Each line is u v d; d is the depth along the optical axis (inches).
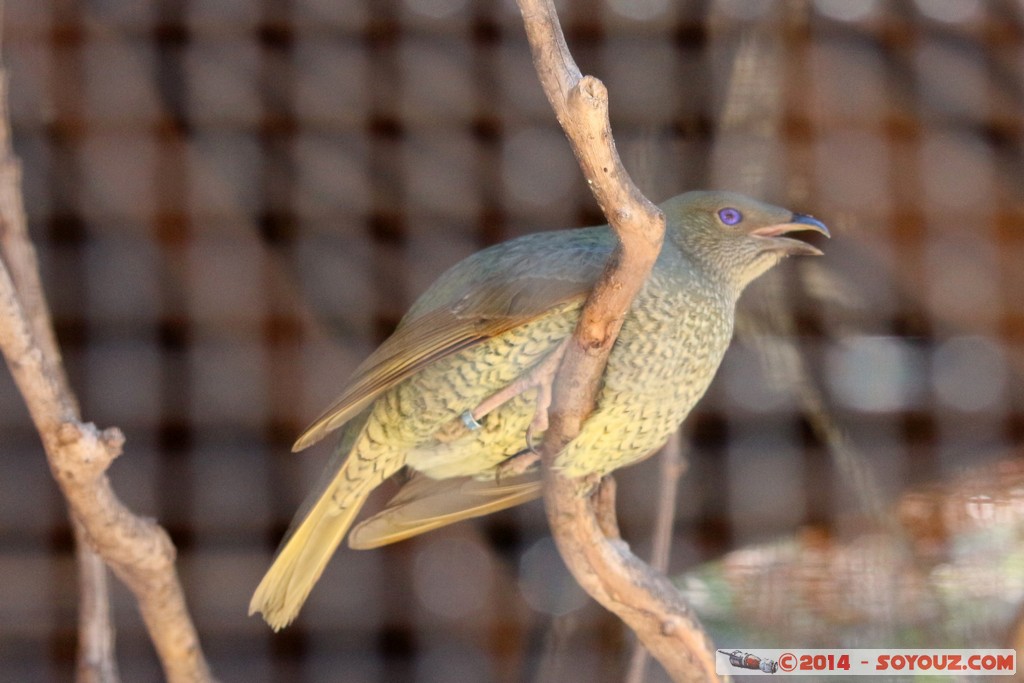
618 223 208.7
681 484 418.6
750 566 395.5
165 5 398.9
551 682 417.7
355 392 275.0
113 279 423.5
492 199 426.9
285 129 415.5
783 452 419.8
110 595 450.6
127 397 430.9
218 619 445.4
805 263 417.1
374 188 425.1
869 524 402.6
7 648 427.2
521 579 447.2
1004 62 403.5
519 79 414.3
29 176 409.7
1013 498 402.0
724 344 290.8
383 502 423.2
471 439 284.4
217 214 422.0
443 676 441.4
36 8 393.7
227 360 434.0
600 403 266.4
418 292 432.8
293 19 404.5
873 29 400.8
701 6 398.9
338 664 449.1
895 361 423.8
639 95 401.4
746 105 394.6
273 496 442.3
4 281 211.6
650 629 271.1
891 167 405.7
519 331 268.8
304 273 430.9
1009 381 419.2
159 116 409.7
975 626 359.3
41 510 432.5
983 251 414.3
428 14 406.3
